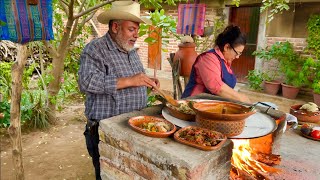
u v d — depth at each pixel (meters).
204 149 1.19
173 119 1.52
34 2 1.70
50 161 3.16
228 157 1.29
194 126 1.36
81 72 1.75
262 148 1.80
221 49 2.17
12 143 2.10
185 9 3.82
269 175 1.67
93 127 1.85
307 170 1.74
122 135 1.36
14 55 7.05
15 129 2.07
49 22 1.78
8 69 4.27
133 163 1.34
